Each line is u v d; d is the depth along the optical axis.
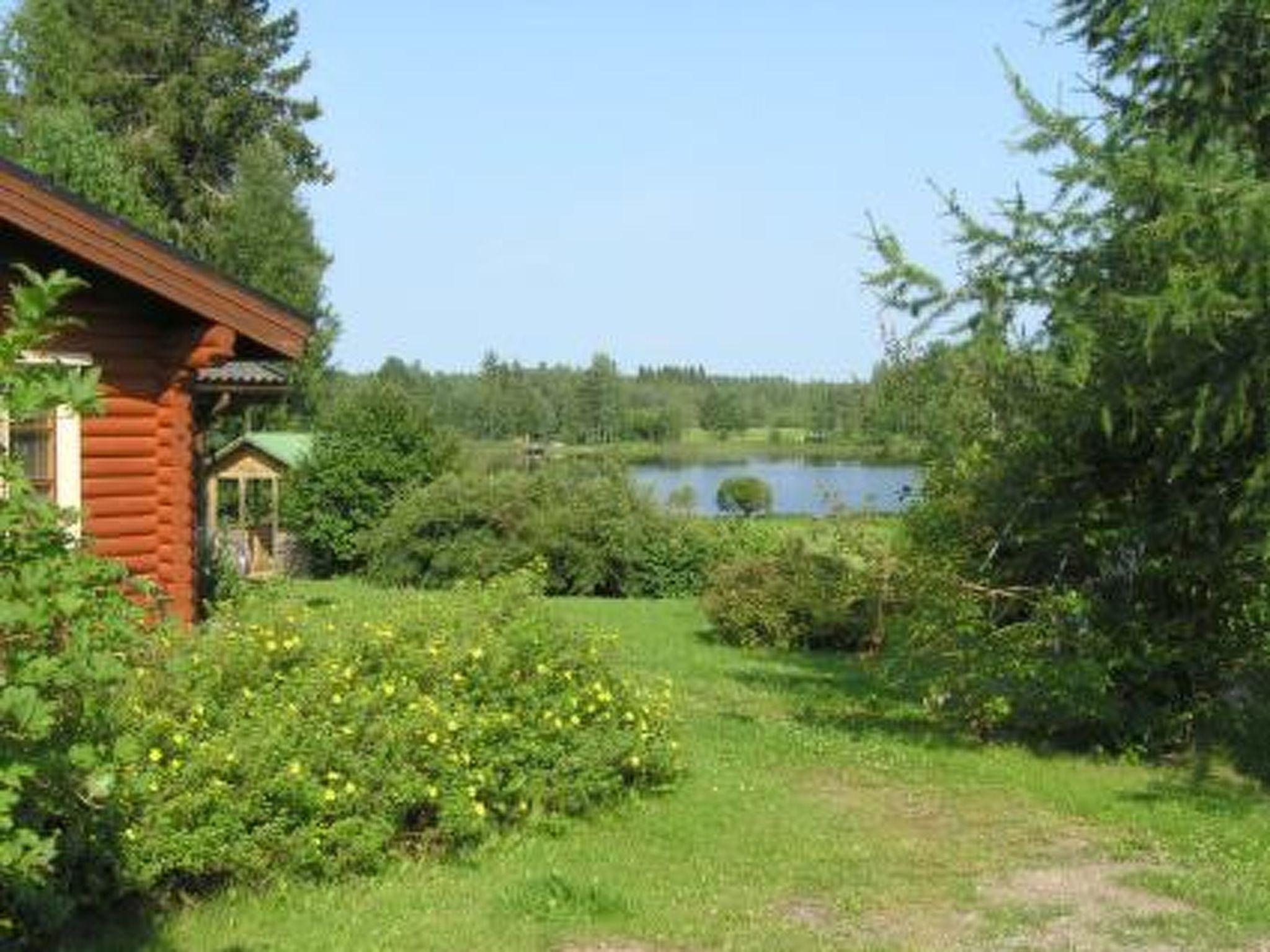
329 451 30.95
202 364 11.81
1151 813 8.96
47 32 42.97
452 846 7.35
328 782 6.73
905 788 9.63
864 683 14.84
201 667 6.99
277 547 31.45
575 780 8.12
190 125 44.22
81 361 11.39
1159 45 9.03
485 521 27.58
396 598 11.00
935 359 10.47
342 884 6.68
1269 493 9.41
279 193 46.28
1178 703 10.83
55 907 5.42
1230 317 8.56
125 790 5.41
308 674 7.34
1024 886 7.31
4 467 3.68
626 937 6.25
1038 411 10.67
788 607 18.06
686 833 8.09
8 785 3.48
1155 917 6.76
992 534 11.07
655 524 27.39
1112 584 10.86
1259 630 10.52
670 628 20.64
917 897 7.05
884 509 14.43
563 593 27.36
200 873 6.22
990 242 9.76
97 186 30.83
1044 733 11.59
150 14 44.84
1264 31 8.83
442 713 7.46
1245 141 9.18
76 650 3.63
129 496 11.79
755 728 11.73
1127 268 9.56
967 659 10.96
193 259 11.35
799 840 8.07
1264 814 8.98
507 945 6.05
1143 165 8.84
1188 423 9.53
